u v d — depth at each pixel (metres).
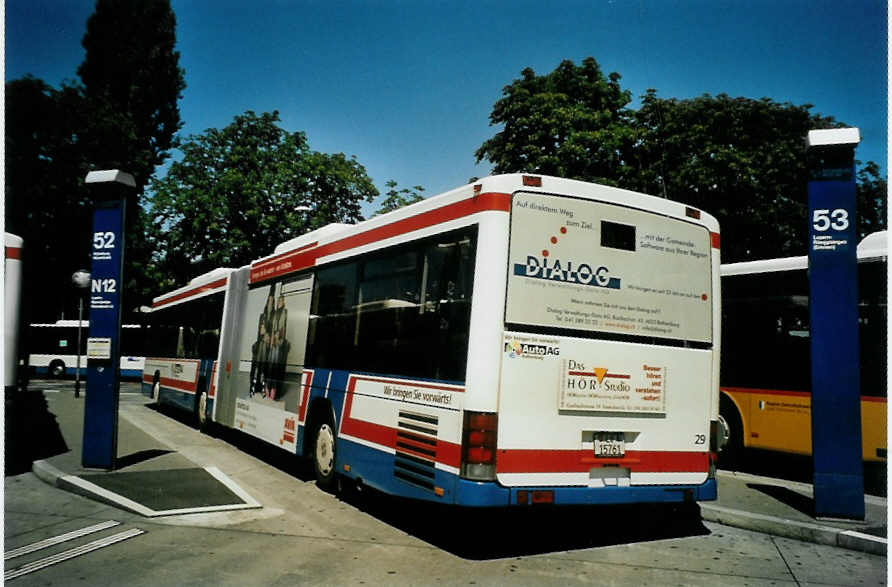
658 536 6.40
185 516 6.72
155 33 34.56
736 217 19.70
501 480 5.19
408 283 6.39
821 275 6.80
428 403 5.77
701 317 6.29
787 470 10.26
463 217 5.71
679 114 21.52
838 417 6.62
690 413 6.11
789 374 9.16
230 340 11.80
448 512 7.15
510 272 5.39
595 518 7.00
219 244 31.59
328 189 33.22
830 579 5.16
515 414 5.30
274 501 7.52
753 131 21.17
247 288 11.23
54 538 5.99
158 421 15.17
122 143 26.95
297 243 9.38
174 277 32.59
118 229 8.90
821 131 6.77
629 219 5.98
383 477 6.37
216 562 5.35
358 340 7.24
